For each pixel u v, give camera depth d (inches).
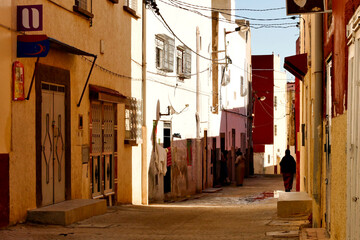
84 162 539.5
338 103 306.3
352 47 255.1
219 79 1270.9
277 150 2527.1
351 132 261.4
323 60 411.2
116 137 636.7
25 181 419.5
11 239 349.4
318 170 415.2
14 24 397.1
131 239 378.3
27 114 422.0
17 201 406.9
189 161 1019.9
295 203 522.9
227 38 1391.5
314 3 344.5
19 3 406.3
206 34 1139.3
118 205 638.5
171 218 522.3
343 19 279.6
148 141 750.5
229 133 1434.5
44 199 456.4
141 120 721.0
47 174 462.0
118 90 651.5
